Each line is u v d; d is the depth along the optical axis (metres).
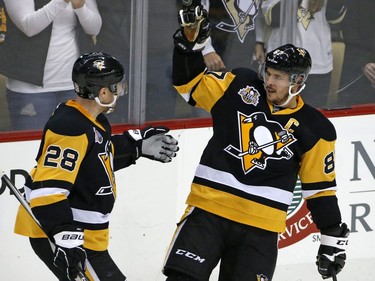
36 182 9.91
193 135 14.49
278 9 14.83
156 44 14.23
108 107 10.38
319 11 15.09
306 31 15.13
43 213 9.84
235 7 14.58
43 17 13.31
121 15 13.91
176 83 10.91
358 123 15.40
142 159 14.09
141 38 14.09
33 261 13.59
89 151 10.13
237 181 10.80
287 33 15.02
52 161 9.88
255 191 10.79
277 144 10.78
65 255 9.89
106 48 13.98
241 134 10.77
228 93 10.89
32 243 10.78
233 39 14.75
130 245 14.20
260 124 10.79
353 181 15.42
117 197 14.02
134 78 14.27
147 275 14.31
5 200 13.34
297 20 15.00
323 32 15.23
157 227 14.34
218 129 10.90
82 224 10.38
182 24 10.13
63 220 9.85
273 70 10.54
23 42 13.38
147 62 14.27
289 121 10.82
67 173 9.87
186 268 10.70
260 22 14.80
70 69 13.77
